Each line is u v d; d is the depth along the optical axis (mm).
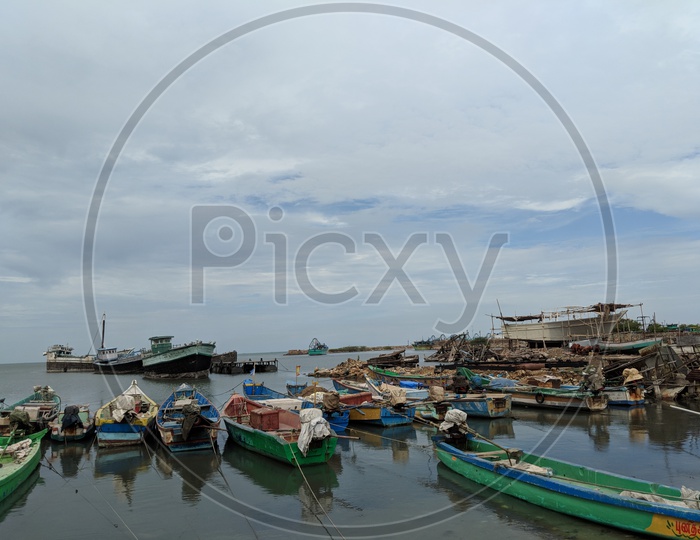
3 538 13664
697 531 11195
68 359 97812
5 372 117125
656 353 38125
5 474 16719
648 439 23500
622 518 12578
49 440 25531
